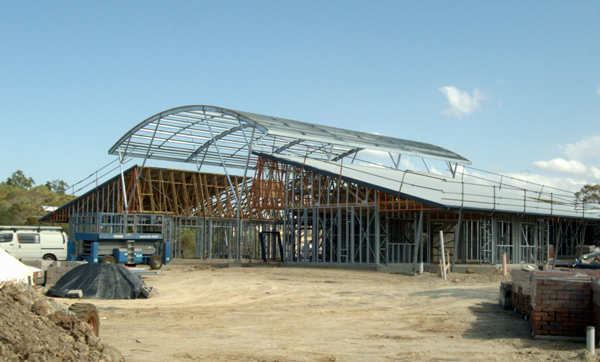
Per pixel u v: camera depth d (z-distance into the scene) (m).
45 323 6.71
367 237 30.19
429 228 31.30
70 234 43.84
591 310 11.09
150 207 42.81
